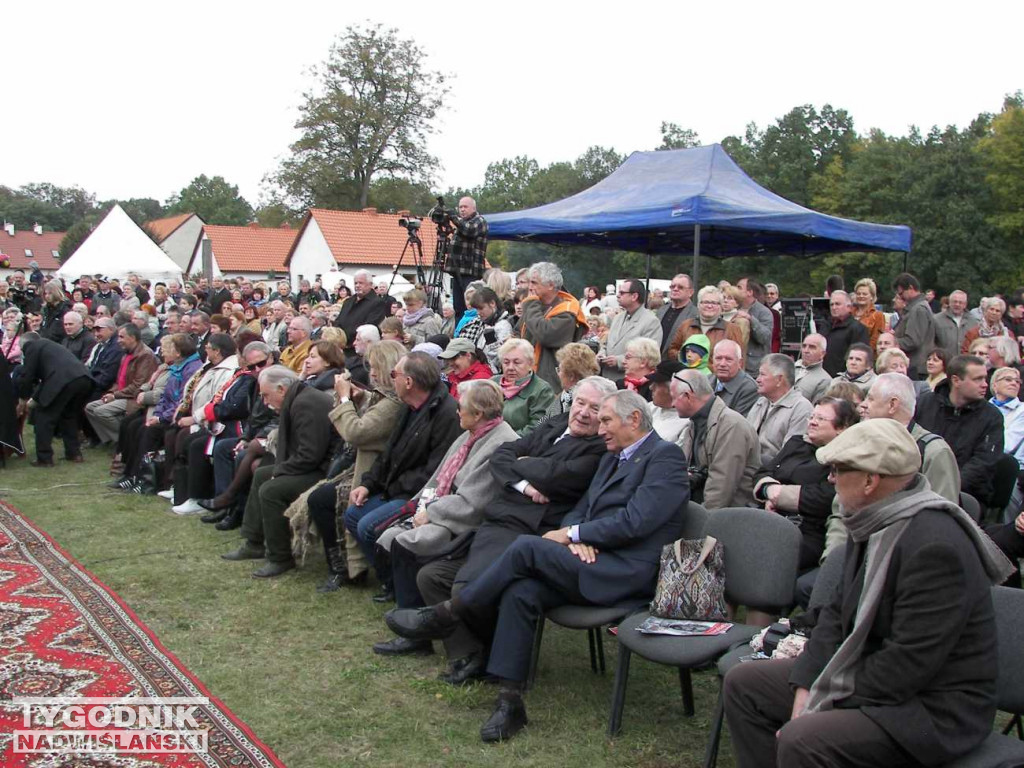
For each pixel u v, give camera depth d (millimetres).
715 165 10047
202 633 4457
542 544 3537
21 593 4887
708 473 4426
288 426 5539
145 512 6820
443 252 9016
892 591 2377
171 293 16719
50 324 12219
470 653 3943
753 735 2730
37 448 8555
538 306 6328
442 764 3213
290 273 38812
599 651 4051
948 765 2311
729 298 7168
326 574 5414
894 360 5469
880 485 2414
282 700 3730
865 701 2355
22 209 95438
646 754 3287
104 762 3139
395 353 5090
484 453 4363
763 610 3377
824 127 44031
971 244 32188
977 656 2309
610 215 9250
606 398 3830
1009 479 4891
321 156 42156
